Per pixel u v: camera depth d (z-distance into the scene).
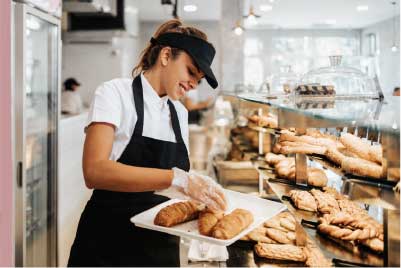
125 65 4.69
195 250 1.65
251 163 2.14
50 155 2.41
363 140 1.25
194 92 3.06
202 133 3.09
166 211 1.33
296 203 1.45
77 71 5.14
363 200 1.04
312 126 1.16
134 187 1.24
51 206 2.44
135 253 1.51
